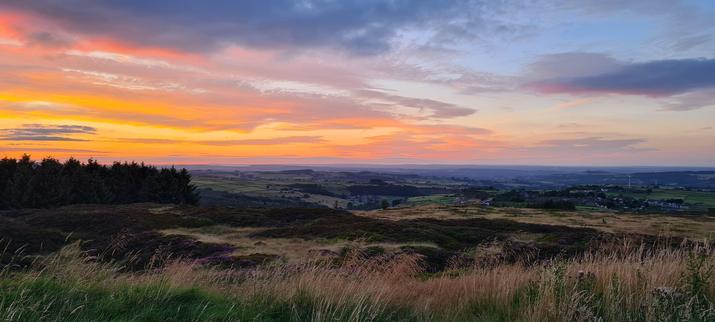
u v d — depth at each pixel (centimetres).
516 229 3475
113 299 543
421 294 710
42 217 3338
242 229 3366
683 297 503
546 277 621
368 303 594
